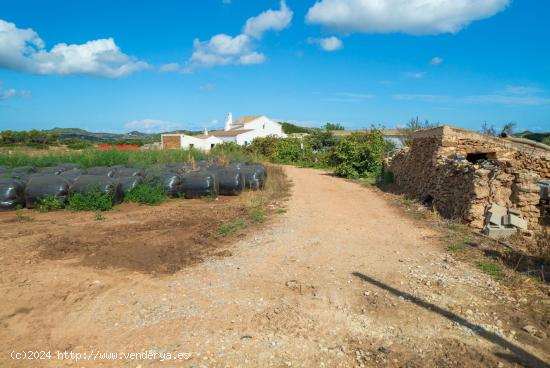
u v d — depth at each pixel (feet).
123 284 17.69
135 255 21.50
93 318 14.53
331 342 12.99
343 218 31.48
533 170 36.19
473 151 37.50
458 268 19.51
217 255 21.79
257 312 14.93
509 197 27.48
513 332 13.48
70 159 63.67
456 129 37.70
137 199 38.29
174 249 22.68
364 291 16.88
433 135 40.22
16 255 21.70
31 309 15.26
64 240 24.39
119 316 14.67
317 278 18.38
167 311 15.05
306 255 21.76
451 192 32.30
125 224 29.25
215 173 44.24
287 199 40.98
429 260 20.80
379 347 12.70
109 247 22.82
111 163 61.52
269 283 17.76
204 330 13.62
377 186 54.24
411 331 13.65
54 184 35.70
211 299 16.10
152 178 41.45
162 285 17.57
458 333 13.48
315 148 119.34
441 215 31.91
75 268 19.69
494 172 27.78
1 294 16.56
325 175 70.79
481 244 23.54
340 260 20.92
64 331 13.65
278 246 23.48
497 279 18.04
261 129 179.63
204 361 11.83
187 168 51.90
